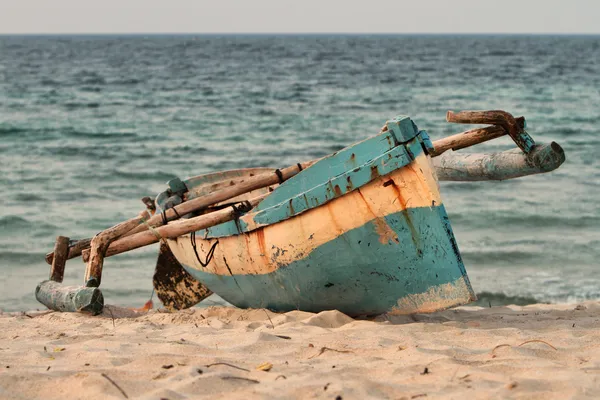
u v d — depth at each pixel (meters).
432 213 6.64
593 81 54.41
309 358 5.46
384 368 5.00
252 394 4.35
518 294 11.73
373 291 7.28
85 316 8.21
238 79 56.66
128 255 13.73
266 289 7.94
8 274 12.80
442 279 6.81
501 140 25.94
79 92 45.34
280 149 26.14
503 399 4.32
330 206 7.00
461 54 105.25
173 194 10.14
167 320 7.55
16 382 4.61
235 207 7.74
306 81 54.59
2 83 51.50
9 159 23.31
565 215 16.64
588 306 8.66
